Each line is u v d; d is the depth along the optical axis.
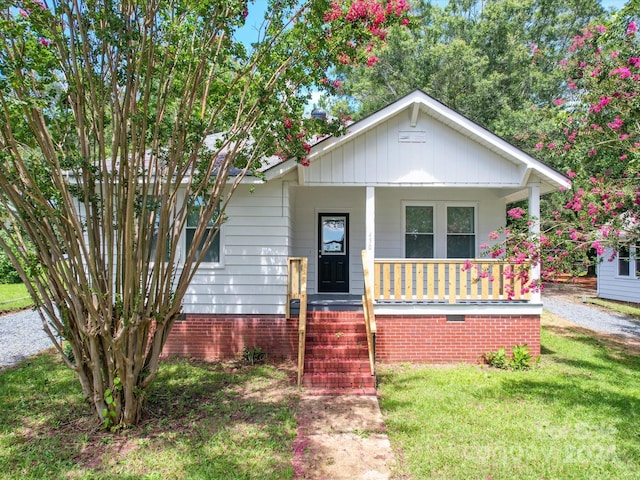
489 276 9.23
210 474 4.54
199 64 5.39
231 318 9.24
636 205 6.73
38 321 13.21
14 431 5.57
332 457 4.93
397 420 5.94
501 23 23.67
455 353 9.05
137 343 5.56
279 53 5.93
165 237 5.60
